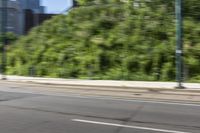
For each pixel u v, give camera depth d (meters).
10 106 14.64
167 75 28.30
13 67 37.97
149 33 32.06
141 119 11.95
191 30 30.72
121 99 17.44
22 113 12.96
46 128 10.45
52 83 26.39
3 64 37.03
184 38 29.98
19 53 38.50
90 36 34.72
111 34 33.75
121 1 37.59
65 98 17.62
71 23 38.22
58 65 34.03
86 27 35.69
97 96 18.69
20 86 25.19
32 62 36.38
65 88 23.25
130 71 30.02
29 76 34.09
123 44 32.09
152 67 29.36
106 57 31.75
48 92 20.69
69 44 35.34
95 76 30.91
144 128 10.57
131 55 30.72
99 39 33.31
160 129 10.46
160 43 30.88
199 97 18.36
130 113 13.15
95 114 12.85
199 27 31.09
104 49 32.59
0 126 10.70
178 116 12.58
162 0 35.19
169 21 32.81
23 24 76.75
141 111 13.62
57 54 34.78
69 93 20.14
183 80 26.52
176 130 10.37
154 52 29.83
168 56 29.19
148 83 25.56
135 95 19.23
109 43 32.62
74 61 33.34
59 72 33.19
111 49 32.41
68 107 14.49
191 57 28.56
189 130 10.39
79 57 33.00
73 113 13.02
